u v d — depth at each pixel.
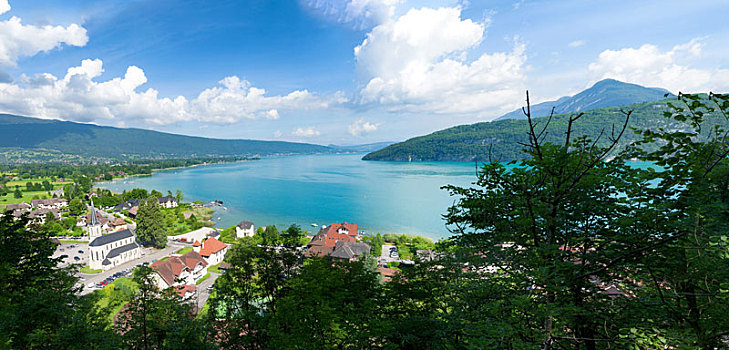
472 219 10.59
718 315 6.50
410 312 15.59
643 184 8.28
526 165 8.47
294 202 145.50
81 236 92.38
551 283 7.57
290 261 20.86
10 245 16.70
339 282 18.88
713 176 7.28
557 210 8.67
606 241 7.96
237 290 20.97
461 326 9.53
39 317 15.31
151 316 19.48
